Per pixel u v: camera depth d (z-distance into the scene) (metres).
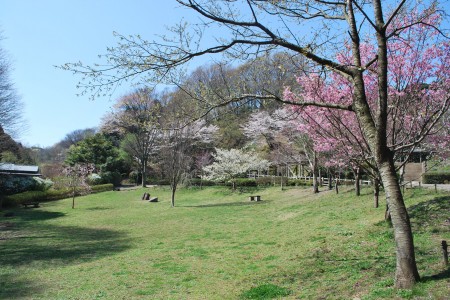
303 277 7.65
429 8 7.67
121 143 47.84
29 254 12.88
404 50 9.33
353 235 10.84
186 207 26.02
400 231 5.47
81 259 11.83
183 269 9.68
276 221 16.91
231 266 9.59
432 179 24.64
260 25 6.06
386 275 6.63
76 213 25.95
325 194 23.19
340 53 9.62
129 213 24.86
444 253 6.33
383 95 5.60
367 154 9.47
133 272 9.73
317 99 10.08
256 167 35.09
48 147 77.25
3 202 29.42
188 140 28.86
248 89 6.86
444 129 11.78
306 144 25.19
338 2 6.55
